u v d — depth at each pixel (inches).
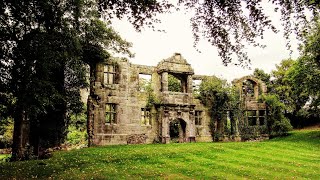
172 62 1310.3
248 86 1930.4
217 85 1434.5
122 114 1211.9
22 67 628.4
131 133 1216.2
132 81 1261.1
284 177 560.4
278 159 787.4
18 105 644.7
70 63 888.9
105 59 1189.7
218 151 879.7
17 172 549.0
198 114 1423.5
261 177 553.6
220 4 301.7
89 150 880.9
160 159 730.8
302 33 282.8
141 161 703.1
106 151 843.4
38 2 627.5
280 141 1288.1
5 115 682.8
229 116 1477.6
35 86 647.8
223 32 311.7
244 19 300.5
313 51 1244.5
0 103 645.9
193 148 896.9
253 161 740.0
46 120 995.3
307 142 1235.9
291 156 856.9
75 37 794.2
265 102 1526.8
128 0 343.0
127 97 1234.6
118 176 525.7
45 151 915.4
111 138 1170.0
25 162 667.4
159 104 1277.1
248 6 290.8
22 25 650.2
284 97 1937.7
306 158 835.4
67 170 577.6
